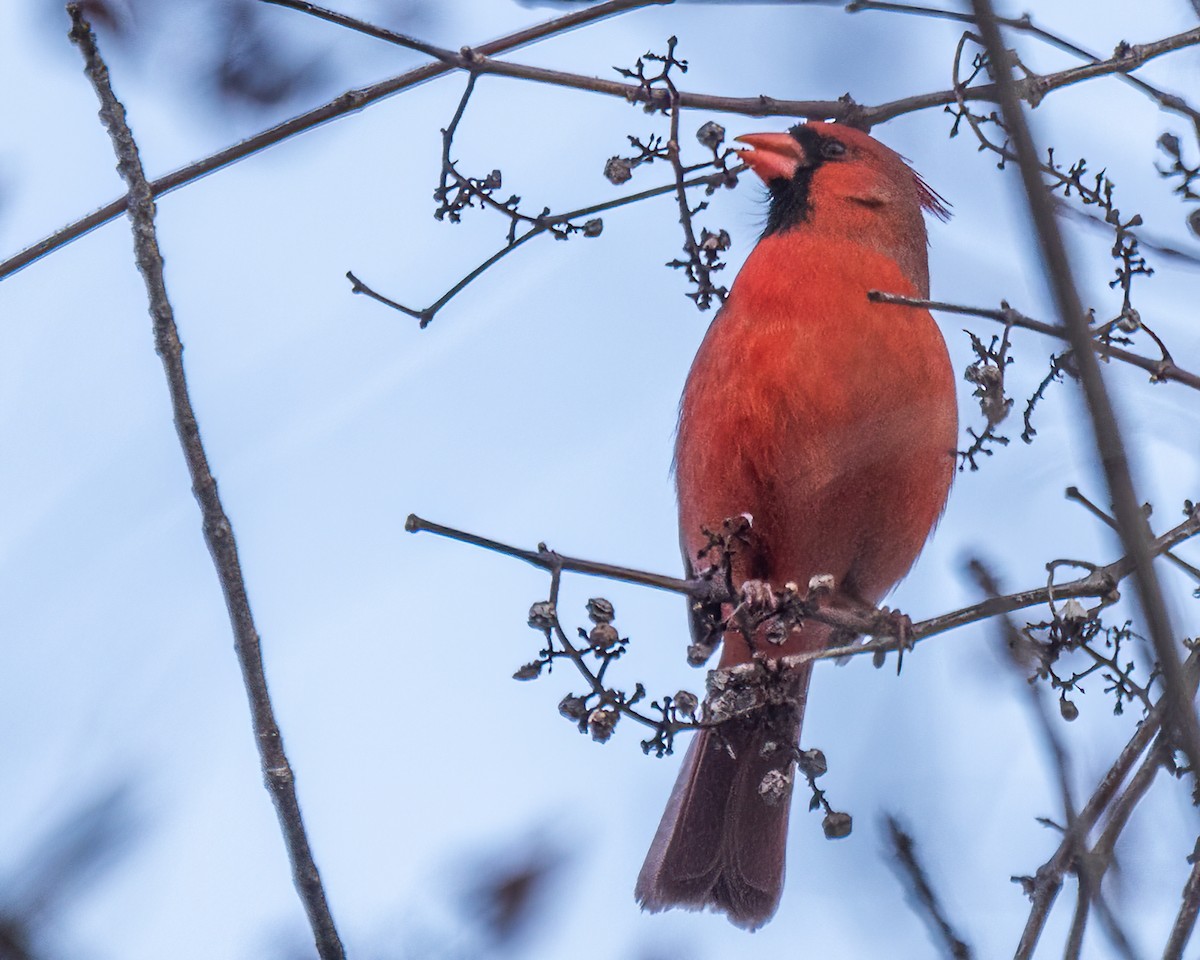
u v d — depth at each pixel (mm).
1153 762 5422
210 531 5336
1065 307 4586
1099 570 5875
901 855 5352
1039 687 5402
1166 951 5105
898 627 6102
